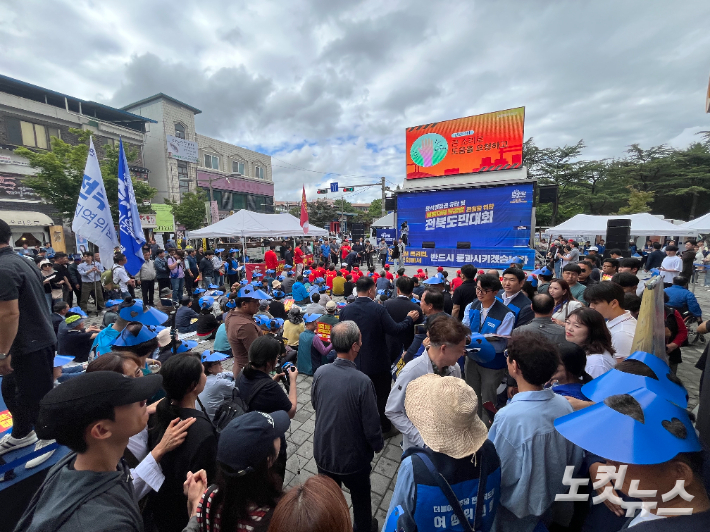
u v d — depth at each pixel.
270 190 47.09
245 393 2.27
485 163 15.09
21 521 1.06
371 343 3.28
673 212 33.91
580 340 2.41
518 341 1.57
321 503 0.92
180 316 6.62
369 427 2.02
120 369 1.85
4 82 22.05
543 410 1.42
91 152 5.09
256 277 10.07
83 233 5.04
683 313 4.45
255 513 1.13
